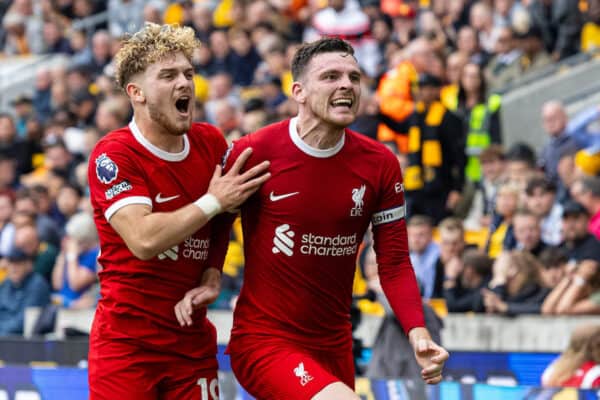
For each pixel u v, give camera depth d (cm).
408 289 745
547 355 1073
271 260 734
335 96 707
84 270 1441
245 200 729
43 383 1024
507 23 1808
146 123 724
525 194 1286
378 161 741
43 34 2516
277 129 736
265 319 739
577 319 1096
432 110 1491
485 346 1136
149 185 723
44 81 2153
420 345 714
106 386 736
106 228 735
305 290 733
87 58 2303
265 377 730
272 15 2034
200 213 700
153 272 728
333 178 727
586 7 1730
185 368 746
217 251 754
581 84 1703
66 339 1223
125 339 734
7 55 2584
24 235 1467
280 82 1805
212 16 2066
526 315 1123
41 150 1955
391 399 905
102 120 1825
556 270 1156
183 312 722
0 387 1042
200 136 751
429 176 1482
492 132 1563
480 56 1777
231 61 1997
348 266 744
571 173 1371
